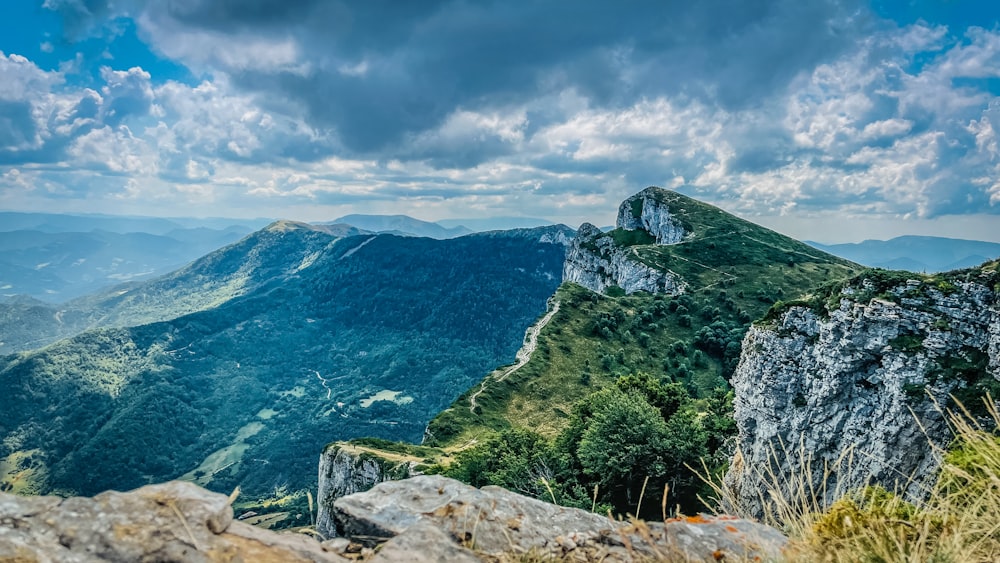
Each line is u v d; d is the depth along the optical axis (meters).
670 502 39.09
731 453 54.62
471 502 4.74
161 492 3.75
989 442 5.32
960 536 4.10
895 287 43.16
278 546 3.63
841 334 43.66
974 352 38.28
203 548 3.35
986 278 40.09
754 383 48.53
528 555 4.11
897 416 38.75
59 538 3.18
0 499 3.36
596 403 51.03
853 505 5.05
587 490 40.34
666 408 57.75
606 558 4.26
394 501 4.84
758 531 4.96
